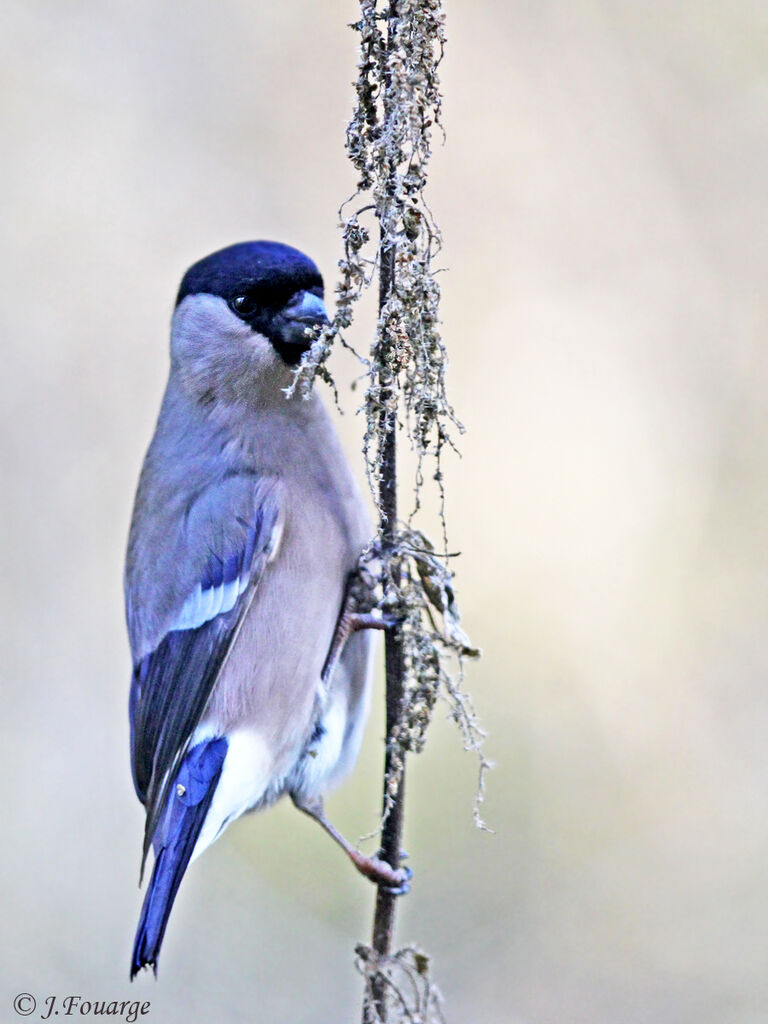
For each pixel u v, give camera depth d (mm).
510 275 12938
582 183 13078
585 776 11172
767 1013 10047
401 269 6266
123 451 12422
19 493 12086
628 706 11516
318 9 13484
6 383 12422
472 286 12883
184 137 13250
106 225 12945
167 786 8125
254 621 8203
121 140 13164
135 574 8609
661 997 10195
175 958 10359
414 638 6801
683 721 11438
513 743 11266
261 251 8477
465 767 10875
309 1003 10125
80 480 12227
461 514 12352
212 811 8117
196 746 8172
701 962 10344
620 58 13211
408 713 6801
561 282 12945
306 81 13391
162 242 12969
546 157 13133
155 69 13344
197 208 13109
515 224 13031
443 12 6207
